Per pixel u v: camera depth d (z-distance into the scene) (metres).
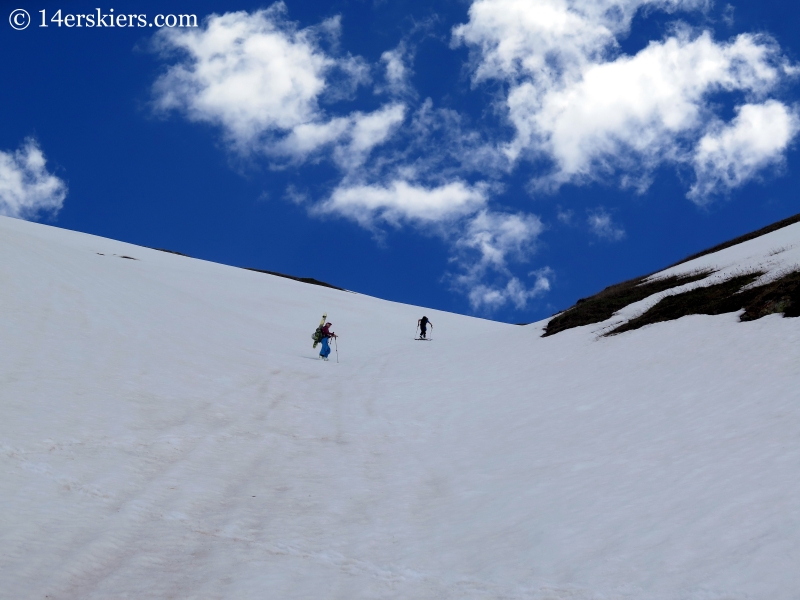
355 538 8.30
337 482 10.97
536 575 6.79
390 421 16.75
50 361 16.56
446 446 13.90
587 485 9.59
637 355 20.34
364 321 49.56
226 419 14.91
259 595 6.57
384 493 10.40
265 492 10.22
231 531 8.38
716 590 5.81
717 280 26.45
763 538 6.63
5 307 20.58
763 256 27.88
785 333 17.12
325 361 30.02
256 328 36.72
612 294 34.16
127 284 33.16
